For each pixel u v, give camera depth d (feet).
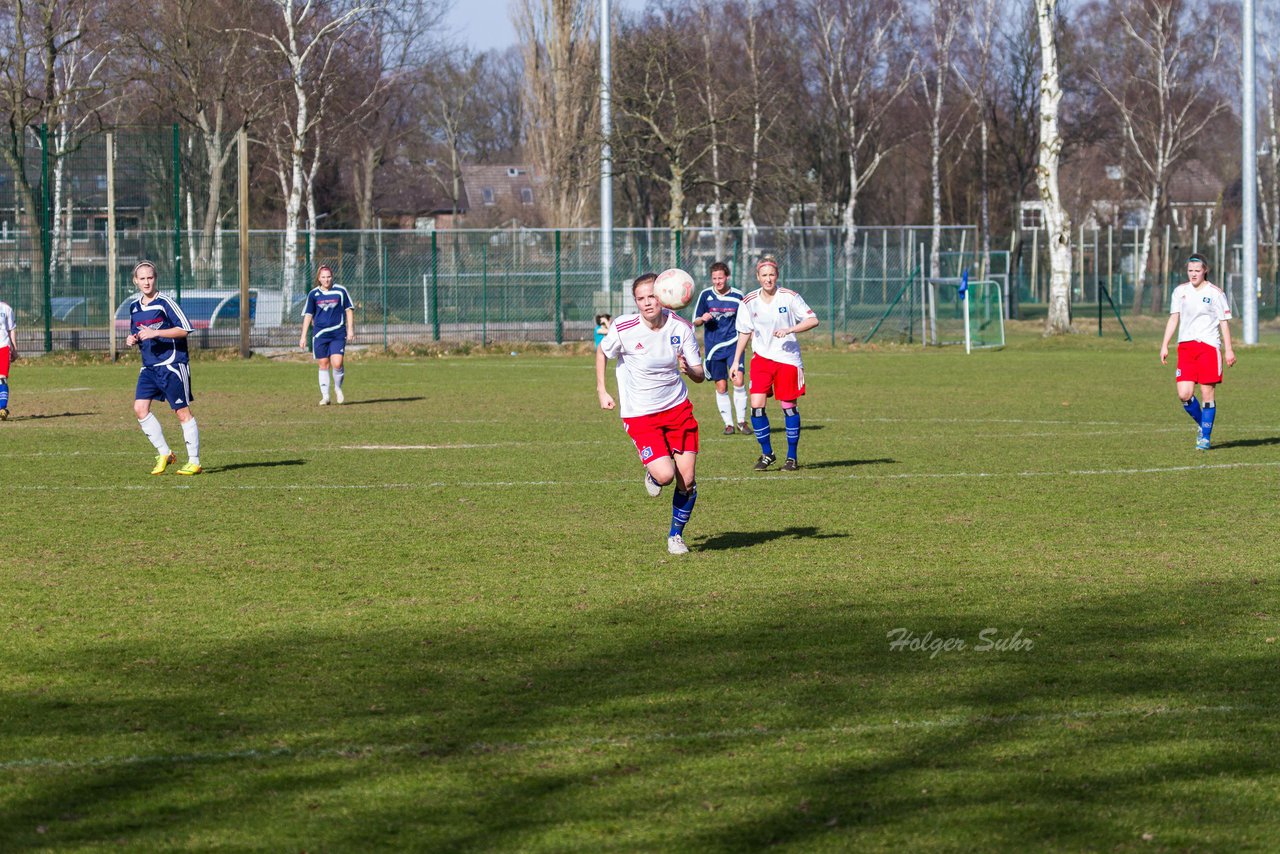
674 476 71.20
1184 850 34.24
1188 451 113.80
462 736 42.63
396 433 131.13
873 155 524.52
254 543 74.74
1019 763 40.16
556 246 278.26
